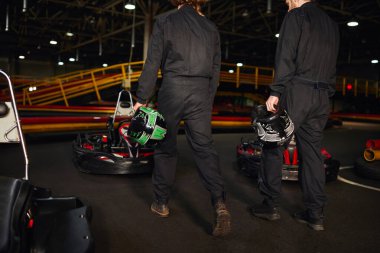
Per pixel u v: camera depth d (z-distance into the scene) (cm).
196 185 354
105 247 202
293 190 339
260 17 1941
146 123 207
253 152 396
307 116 223
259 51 3256
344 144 785
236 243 211
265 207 252
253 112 222
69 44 2898
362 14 1866
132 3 1141
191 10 219
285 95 223
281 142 217
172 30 210
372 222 254
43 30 2383
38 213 153
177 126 225
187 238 217
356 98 2300
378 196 328
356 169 435
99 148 410
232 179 387
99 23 2300
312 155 230
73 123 688
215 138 822
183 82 214
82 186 340
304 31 213
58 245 122
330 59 224
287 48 212
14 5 1706
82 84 1855
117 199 298
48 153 525
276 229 234
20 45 2956
